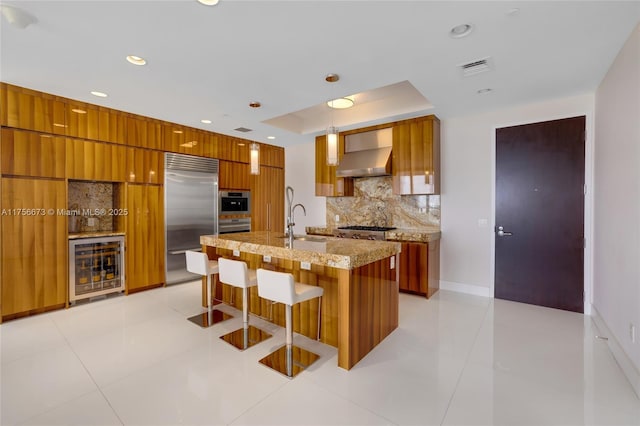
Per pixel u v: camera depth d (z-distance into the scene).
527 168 3.75
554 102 3.55
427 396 1.98
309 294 2.41
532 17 1.98
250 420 1.76
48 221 3.38
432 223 4.51
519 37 2.22
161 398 1.95
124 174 3.98
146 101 3.57
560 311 3.51
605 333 2.80
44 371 2.24
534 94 3.36
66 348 2.59
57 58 2.52
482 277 4.09
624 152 2.36
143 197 4.18
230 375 2.21
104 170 3.79
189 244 4.70
